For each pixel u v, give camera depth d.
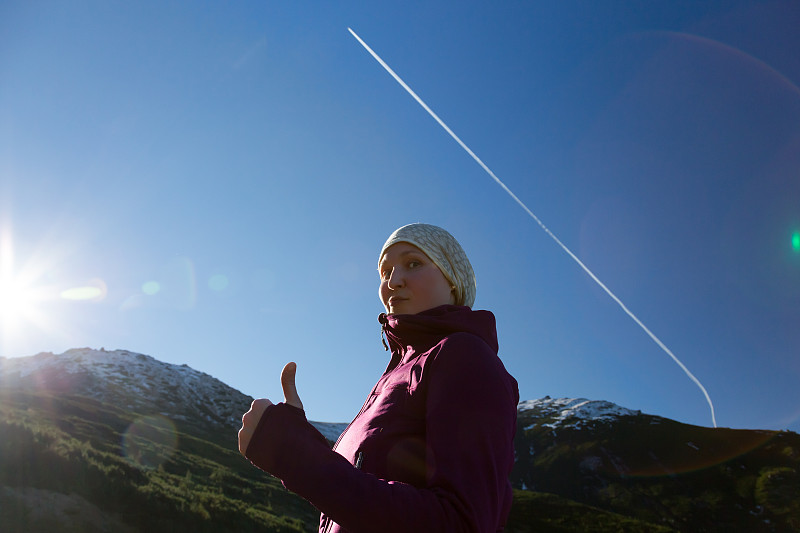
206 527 27.55
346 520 1.04
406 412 1.37
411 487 1.09
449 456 1.15
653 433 122.00
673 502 91.94
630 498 95.25
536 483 108.12
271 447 1.10
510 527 57.66
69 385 120.19
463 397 1.24
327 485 1.05
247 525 30.34
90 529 22.88
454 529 1.04
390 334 1.71
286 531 32.12
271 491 46.81
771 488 91.12
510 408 1.30
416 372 1.42
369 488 1.05
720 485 96.56
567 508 66.12
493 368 1.33
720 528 81.12
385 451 1.31
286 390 1.23
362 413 1.62
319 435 1.16
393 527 1.02
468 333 1.44
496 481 1.15
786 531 76.25
